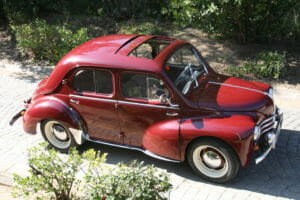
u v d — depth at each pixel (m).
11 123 7.33
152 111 6.09
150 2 13.90
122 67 6.06
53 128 6.88
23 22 13.05
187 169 6.41
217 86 6.43
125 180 4.36
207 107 5.91
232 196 5.70
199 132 5.73
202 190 5.87
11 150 7.14
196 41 11.67
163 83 5.92
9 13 13.23
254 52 10.71
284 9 10.30
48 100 6.72
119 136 6.54
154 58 6.10
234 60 10.45
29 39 11.11
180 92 5.95
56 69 6.61
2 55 11.80
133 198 4.18
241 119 5.77
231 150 5.66
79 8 14.31
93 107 6.45
